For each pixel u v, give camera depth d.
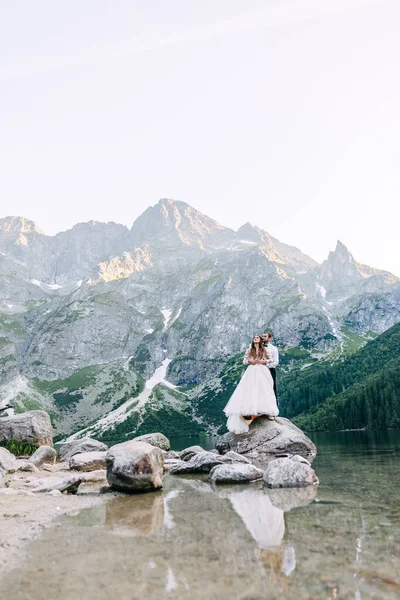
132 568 5.52
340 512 7.91
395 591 4.62
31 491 12.45
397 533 6.46
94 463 18.62
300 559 5.58
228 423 18.73
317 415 184.25
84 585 5.07
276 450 17.70
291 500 9.28
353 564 5.35
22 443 31.09
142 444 12.98
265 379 18.34
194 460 16.02
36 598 4.79
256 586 4.84
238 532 6.89
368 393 165.38
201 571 5.32
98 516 8.70
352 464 15.21
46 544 6.75
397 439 39.62
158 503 9.85
